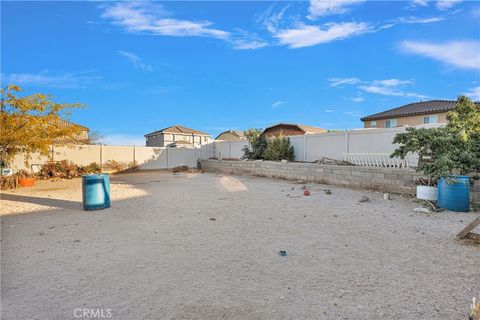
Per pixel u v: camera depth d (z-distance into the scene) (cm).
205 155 2181
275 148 1468
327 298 279
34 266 363
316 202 776
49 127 1172
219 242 451
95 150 1766
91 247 434
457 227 517
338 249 414
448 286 300
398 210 661
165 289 300
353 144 1132
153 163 1994
